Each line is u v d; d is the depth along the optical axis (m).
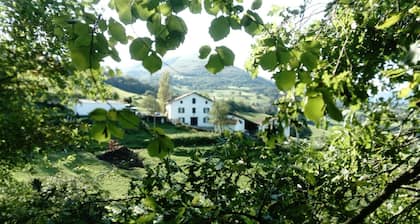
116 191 20.44
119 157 31.72
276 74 1.64
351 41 3.64
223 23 1.61
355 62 3.84
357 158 4.84
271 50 1.63
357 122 4.68
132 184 3.78
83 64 1.48
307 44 1.63
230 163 3.50
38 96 10.07
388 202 4.96
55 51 9.09
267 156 3.73
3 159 9.66
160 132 1.60
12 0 8.71
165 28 1.58
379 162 4.81
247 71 3.78
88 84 9.52
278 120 2.76
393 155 4.66
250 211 2.98
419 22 1.85
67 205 4.53
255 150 3.69
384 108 4.82
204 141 42.62
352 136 4.79
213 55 1.63
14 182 10.62
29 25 8.86
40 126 9.95
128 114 1.52
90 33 1.45
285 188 3.29
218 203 3.12
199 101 110.44
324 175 4.22
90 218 3.53
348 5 2.85
